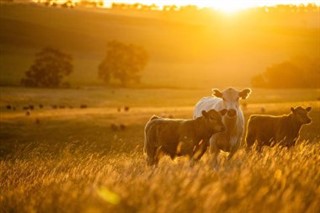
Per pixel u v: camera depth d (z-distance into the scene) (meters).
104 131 43.62
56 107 74.50
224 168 7.58
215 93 13.86
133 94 100.12
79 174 9.88
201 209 4.83
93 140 40.16
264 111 47.47
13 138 42.91
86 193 5.71
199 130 11.88
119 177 7.82
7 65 146.62
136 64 133.38
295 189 6.14
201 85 129.00
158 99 90.88
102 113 54.69
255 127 16.34
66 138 42.09
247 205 5.02
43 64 122.19
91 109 68.31
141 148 33.25
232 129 13.58
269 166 7.62
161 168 8.28
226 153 14.12
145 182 6.57
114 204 5.30
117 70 132.38
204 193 5.09
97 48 183.62
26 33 185.75
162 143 12.55
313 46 188.50
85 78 137.75
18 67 144.62
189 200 5.06
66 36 189.12
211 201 4.79
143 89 113.75
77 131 44.50
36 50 172.88
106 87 122.56
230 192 5.62
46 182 9.95
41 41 181.88
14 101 81.81
